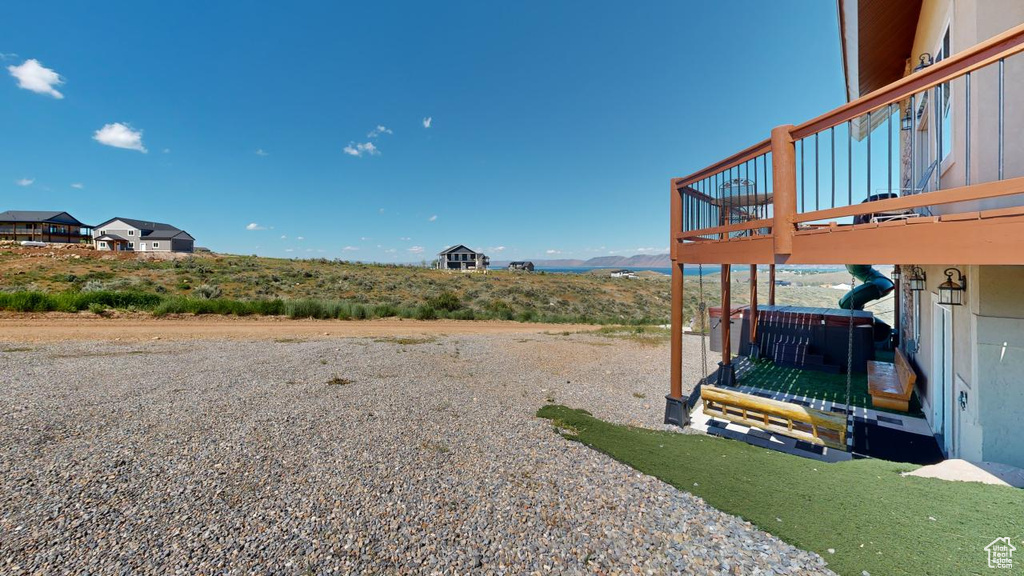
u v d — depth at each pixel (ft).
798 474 11.67
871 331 26.22
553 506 10.24
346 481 11.44
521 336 42.14
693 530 9.05
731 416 16.60
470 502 10.44
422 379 23.71
